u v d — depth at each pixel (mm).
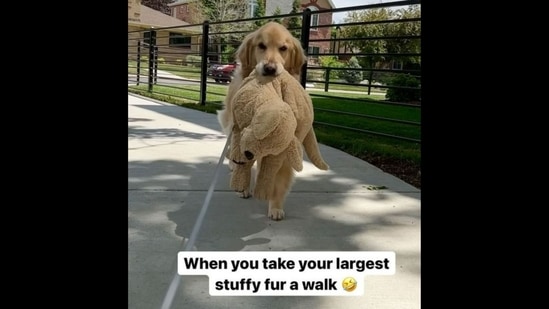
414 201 3387
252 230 2768
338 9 5957
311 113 2777
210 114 8375
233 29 28516
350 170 4316
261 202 3281
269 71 2695
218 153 4867
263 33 3365
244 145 2486
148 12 36406
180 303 1961
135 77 18359
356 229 2826
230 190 3537
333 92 16578
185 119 7562
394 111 9977
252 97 2586
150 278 2145
